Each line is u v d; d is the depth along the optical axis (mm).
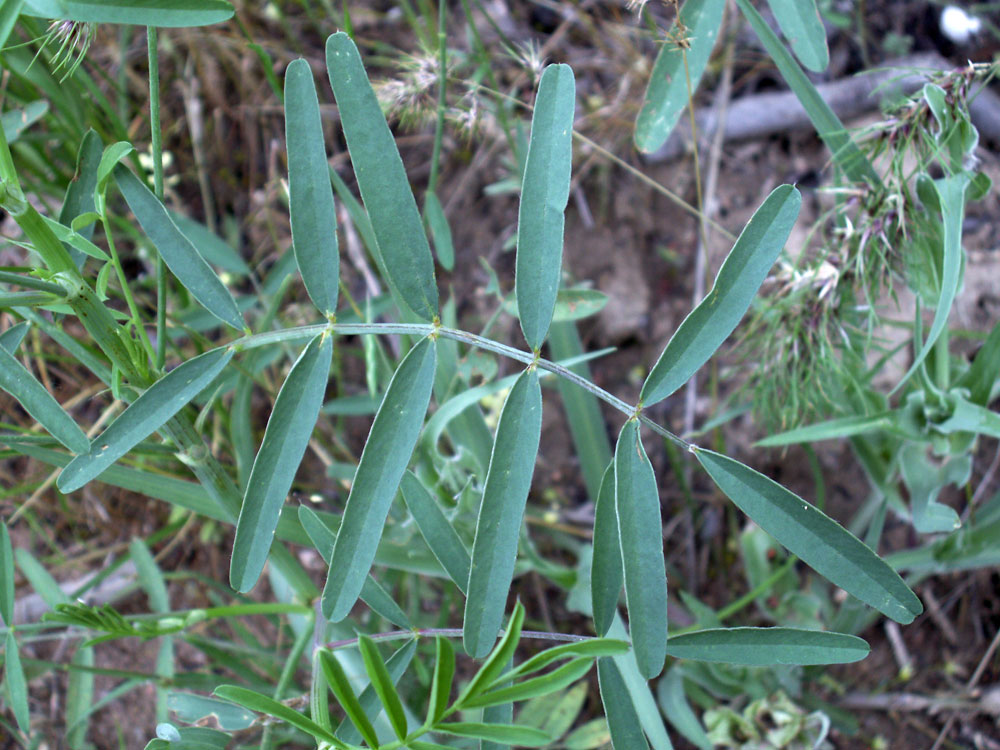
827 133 170
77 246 132
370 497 129
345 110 127
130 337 138
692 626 216
